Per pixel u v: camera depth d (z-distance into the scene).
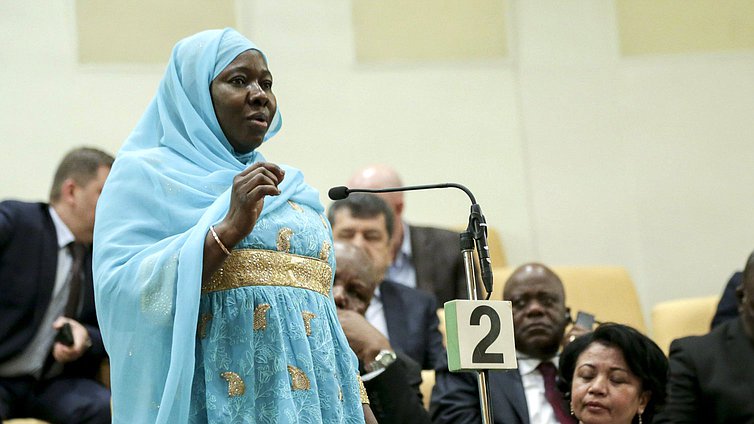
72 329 12.21
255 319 6.77
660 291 17.67
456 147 17.91
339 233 13.05
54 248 12.66
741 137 18.28
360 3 18.17
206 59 7.41
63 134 16.77
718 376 12.20
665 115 18.28
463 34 18.34
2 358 12.20
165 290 6.58
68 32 17.09
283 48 17.80
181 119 7.43
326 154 17.59
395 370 9.48
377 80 17.97
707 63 18.50
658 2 18.66
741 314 12.55
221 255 6.53
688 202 18.02
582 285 15.23
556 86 18.27
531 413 11.04
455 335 7.03
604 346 9.80
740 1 18.72
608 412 9.60
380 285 13.12
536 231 17.70
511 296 11.53
